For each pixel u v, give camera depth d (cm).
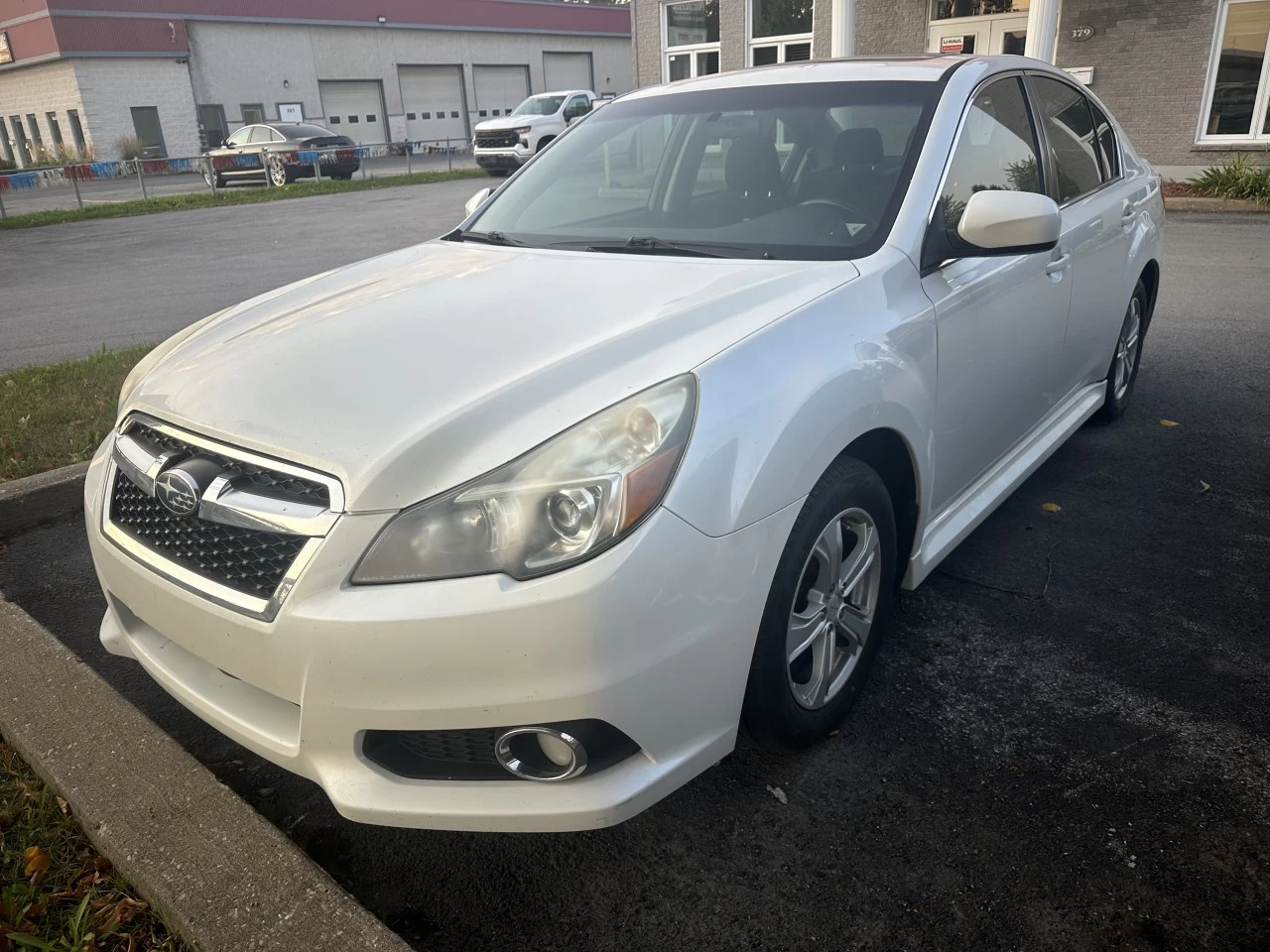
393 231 1374
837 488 218
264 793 245
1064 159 368
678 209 303
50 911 199
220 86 3572
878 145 288
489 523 174
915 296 252
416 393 198
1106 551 346
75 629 323
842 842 215
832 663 241
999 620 304
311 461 185
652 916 199
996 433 315
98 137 3344
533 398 190
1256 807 220
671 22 1817
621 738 184
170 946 188
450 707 175
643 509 177
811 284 236
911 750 244
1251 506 379
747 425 193
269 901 185
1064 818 219
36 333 792
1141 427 468
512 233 322
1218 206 1195
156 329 789
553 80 4488
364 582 177
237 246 1305
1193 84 1310
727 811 226
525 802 184
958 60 326
